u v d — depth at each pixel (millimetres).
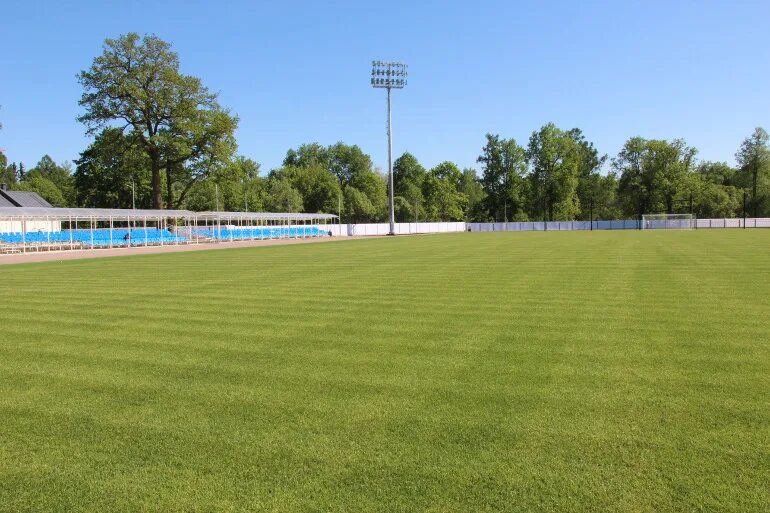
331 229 69312
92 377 6289
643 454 4047
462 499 3471
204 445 4363
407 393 5527
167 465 4031
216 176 60812
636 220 86438
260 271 19000
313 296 12406
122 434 4617
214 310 10672
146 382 6062
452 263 20984
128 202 77938
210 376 6250
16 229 48219
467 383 5824
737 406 5012
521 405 5125
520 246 33094
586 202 104250
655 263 19453
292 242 48656
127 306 11312
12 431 4730
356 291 13156
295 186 97938
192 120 56438
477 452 4129
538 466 3889
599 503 3396
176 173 59688
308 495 3557
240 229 57812
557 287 13297
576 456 4035
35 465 4090
